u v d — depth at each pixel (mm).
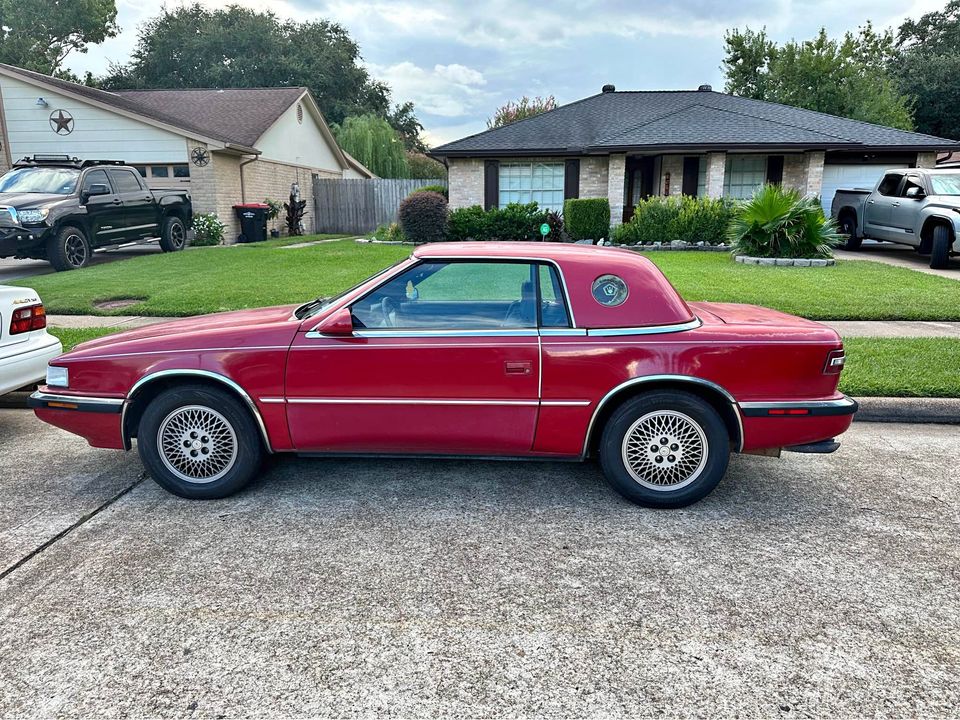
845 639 2689
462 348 3744
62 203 12562
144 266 12930
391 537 3572
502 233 17109
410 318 3881
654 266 3975
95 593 3031
